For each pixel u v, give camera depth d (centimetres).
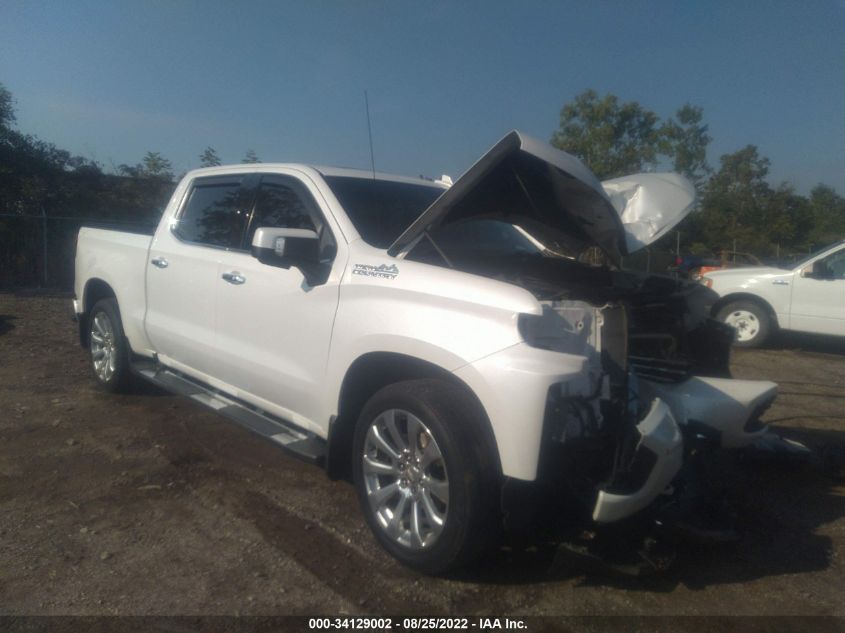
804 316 1029
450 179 546
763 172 4216
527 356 314
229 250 487
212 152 1933
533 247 499
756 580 370
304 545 380
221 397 506
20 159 1772
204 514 413
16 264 1487
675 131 3834
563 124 3100
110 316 621
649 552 344
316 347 403
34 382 679
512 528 323
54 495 431
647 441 323
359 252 395
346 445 399
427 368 356
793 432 629
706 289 459
